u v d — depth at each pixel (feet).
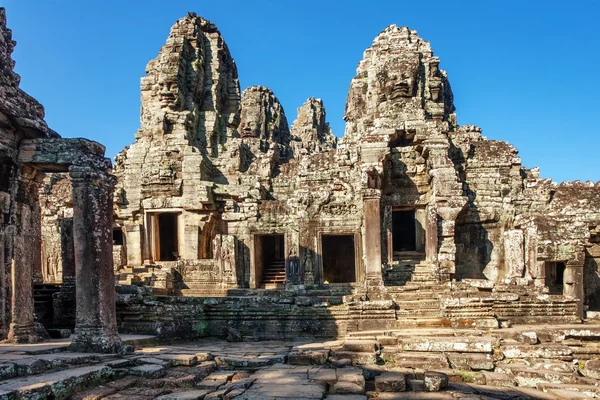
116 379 32.94
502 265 85.10
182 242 105.19
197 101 118.52
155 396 29.48
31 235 46.98
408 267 79.92
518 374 37.81
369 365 40.63
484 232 86.63
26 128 44.73
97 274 39.04
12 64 47.85
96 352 37.83
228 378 34.91
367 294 66.69
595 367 40.14
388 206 85.87
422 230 89.51
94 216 39.47
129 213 106.83
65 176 113.80
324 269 103.71
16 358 32.99
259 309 62.23
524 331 49.06
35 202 48.34
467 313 59.11
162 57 111.96
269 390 31.14
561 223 69.87
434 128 86.12
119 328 56.03
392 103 89.81
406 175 88.63
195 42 117.70
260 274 96.84
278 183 109.40
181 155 107.76
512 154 89.86
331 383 33.60
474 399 31.65
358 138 96.73
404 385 34.19
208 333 61.82
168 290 81.56
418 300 64.85
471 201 86.63
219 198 107.14
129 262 105.40
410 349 44.04
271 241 110.01
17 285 44.42
